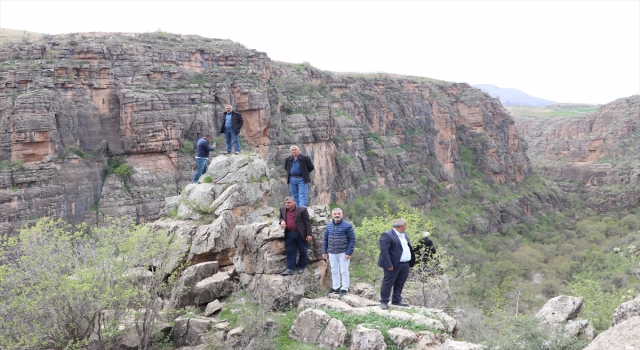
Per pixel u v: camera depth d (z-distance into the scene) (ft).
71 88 171.32
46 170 155.22
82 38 193.88
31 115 153.58
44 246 41.45
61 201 157.07
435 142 395.34
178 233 57.06
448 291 65.36
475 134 436.76
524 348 29.99
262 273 45.98
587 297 74.38
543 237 336.90
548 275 203.21
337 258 43.68
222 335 40.57
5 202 144.25
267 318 40.04
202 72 217.15
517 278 192.44
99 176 171.12
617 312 33.06
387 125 367.25
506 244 302.45
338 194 267.59
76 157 165.27
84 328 41.32
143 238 45.85
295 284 44.50
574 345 29.73
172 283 50.83
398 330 34.63
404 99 388.57
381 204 271.08
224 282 48.11
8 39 265.95
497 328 49.21
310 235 44.39
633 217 349.61
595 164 506.48
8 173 146.92
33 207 149.79
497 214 361.10
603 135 538.47
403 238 39.99
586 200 455.63
